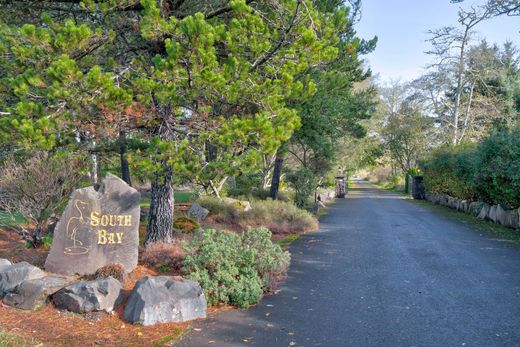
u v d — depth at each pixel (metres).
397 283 7.97
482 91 39.09
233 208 15.47
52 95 6.48
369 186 63.78
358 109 19.34
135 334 5.54
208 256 7.19
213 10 9.36
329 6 13.65
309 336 5.54
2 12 8.69
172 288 6.22
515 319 6.05
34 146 6.64
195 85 7.19
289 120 7.56
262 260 7.67
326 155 24.92
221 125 7.54
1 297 6.39
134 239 7.82
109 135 7.56
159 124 7.90
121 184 7.87
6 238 10.18
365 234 14.02
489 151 16.44
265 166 26.66
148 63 9.21
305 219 15.16
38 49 6.86
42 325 5.63
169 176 8.95
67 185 9.84
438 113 40.22
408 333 5.61
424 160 32.06
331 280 8.23
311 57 8.02
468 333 5.58
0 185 9.40
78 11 8.85
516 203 15.69
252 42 7.49
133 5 8.45
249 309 6.61
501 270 8.84
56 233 7.47
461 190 22.16
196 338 5.48
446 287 7.65
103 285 6.21
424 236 13.45
